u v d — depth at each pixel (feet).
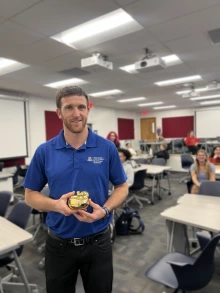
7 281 6.61
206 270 4.37
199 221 5.72
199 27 8.38
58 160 3.39
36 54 10.61
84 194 2.96
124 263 7.77
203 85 18.85
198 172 11.53
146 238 9.69
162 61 10.50
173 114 36.55
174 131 36.58
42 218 9.91
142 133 39.37
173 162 25.11
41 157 3.51
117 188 3.76
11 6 6.66
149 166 17.22
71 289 3.60
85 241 3.40
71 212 2.85
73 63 12.00
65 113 3.25
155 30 8.56
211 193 8.36
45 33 8.45
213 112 32.30
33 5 6.65
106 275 3.56
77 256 3.41
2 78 14.93
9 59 11.38
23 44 9.45
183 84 18.01
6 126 18.65
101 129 30.76
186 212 6.35
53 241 3.51
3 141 18.44
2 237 5.04
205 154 11.39
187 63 12.70
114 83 17.08
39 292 6.28
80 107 3.27
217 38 9.39
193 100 26.84
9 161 19.22
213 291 6.14
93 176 3.36
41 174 3.56
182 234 6.91
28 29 8.12
